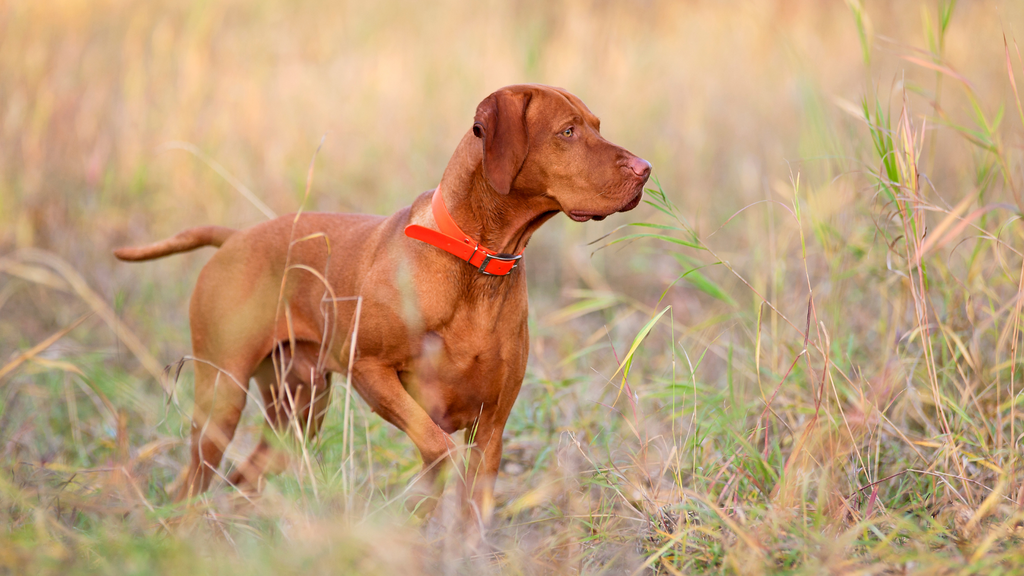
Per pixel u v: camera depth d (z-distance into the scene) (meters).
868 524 4.23
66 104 11.53
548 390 6.48
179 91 11.95
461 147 5.04
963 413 5.04
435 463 4.70
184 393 7.18
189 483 5.80
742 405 5.73
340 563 3.84
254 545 4.15
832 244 6.82
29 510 4.76
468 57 13.32
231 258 5.85
